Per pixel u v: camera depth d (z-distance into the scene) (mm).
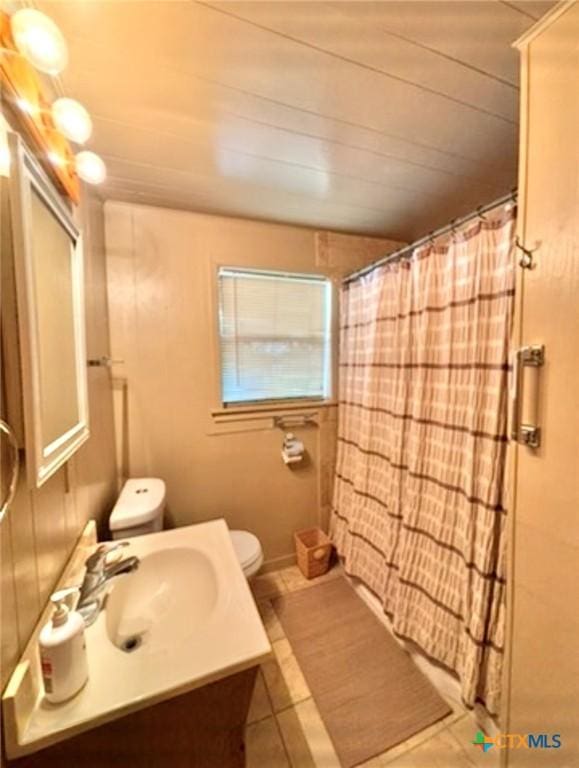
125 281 1768
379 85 972
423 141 1244
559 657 782
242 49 853
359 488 1952
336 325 2273
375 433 1879
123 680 691
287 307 2188
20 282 627
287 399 2236
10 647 616
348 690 1396
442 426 1420
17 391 639
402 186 1572
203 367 1951
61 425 863
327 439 2314
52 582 851
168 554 1178
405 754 1173
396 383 1685
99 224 1624
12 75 634
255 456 2125
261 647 769
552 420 769
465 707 1274
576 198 702
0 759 565
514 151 1298
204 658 739
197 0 731
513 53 866
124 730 666
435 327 1474
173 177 1481
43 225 768
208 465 2010
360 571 1920
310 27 797
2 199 606
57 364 845
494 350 1188
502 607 1158
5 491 605
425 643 1418
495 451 1164
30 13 578
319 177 1488
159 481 1733
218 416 2008
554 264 747
